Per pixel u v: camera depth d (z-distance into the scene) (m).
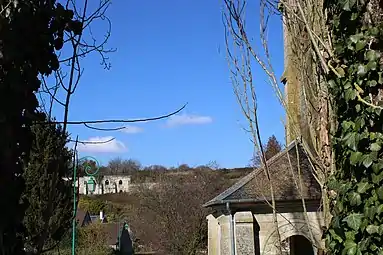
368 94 5.05
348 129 5.17
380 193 4.75
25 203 4.56
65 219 7.44
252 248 14.97
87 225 35.22
